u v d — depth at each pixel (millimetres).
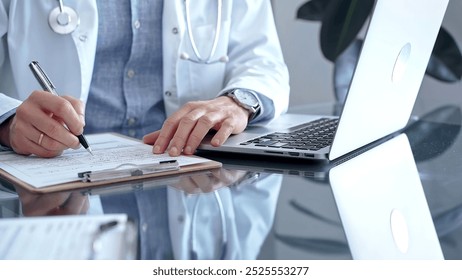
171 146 958
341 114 851
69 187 764
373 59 844
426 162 965
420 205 743
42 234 578
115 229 602
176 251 561
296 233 623
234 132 1069
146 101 1453
